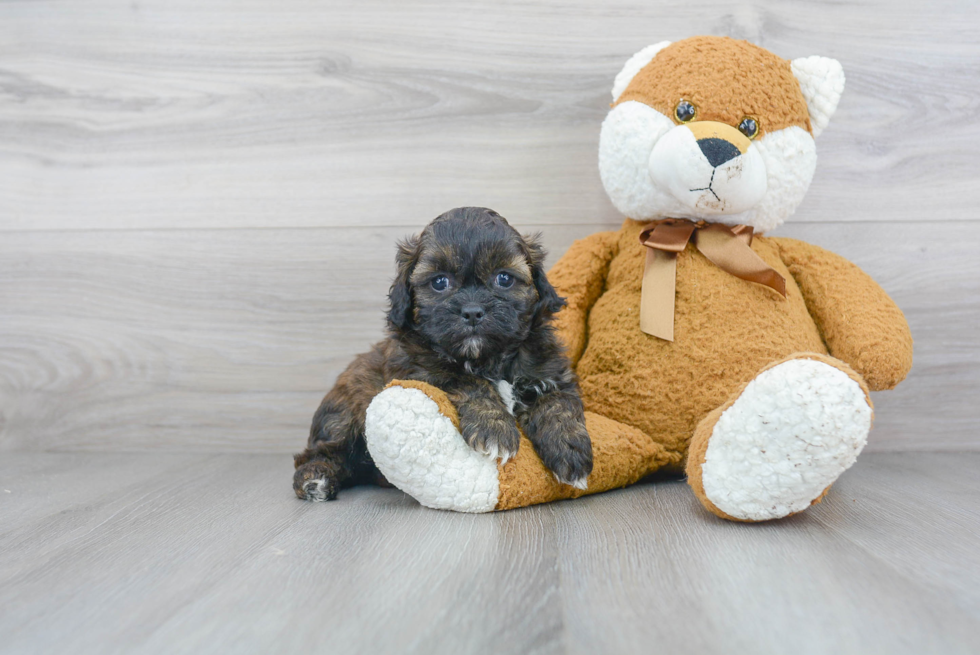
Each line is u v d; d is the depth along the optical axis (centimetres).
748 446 167
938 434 275
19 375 292
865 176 274
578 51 278
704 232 227
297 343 289
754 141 217
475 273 198
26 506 209
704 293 221
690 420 217
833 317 225
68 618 128
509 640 116
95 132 290
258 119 286
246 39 285
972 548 157
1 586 145
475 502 188
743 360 214
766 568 144
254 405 290
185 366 290
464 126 282
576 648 113
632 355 223
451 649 113
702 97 214
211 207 289
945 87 271
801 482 164
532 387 212
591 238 253
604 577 142
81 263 291
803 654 109
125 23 288
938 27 270
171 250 289
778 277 215
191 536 177
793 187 225
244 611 129
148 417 291
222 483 238
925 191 273
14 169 291
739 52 221
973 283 272
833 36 271
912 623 119
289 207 287
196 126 288
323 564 153
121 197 290
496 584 139
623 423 223
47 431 294
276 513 198
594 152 280
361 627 122
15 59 289
